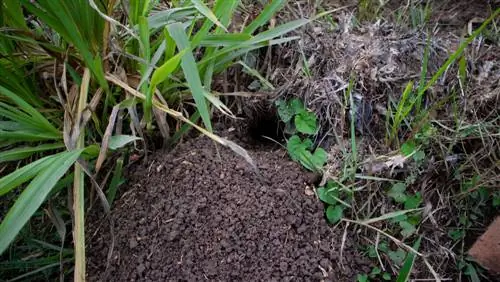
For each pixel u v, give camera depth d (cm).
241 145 56
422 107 55
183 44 43
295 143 54
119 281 46
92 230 50
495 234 46
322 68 57
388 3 69
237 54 53
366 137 55
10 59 50
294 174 52
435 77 49
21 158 48
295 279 46
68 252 50
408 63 57
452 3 69
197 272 45
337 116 55
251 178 50
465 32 62
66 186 52
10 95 43
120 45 51
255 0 64
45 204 52
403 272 43
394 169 52
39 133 47
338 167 53
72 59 51
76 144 45
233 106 58
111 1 47
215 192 48
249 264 46
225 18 49
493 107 54
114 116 46
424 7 69
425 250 50
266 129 59
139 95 47
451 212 51
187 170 49
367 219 50
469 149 54
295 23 51
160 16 50
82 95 47
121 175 52
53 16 45
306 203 50
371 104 55
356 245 50
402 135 54
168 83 52
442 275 49
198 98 42
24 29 49
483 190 50
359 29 62
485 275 49
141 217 48
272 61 60
